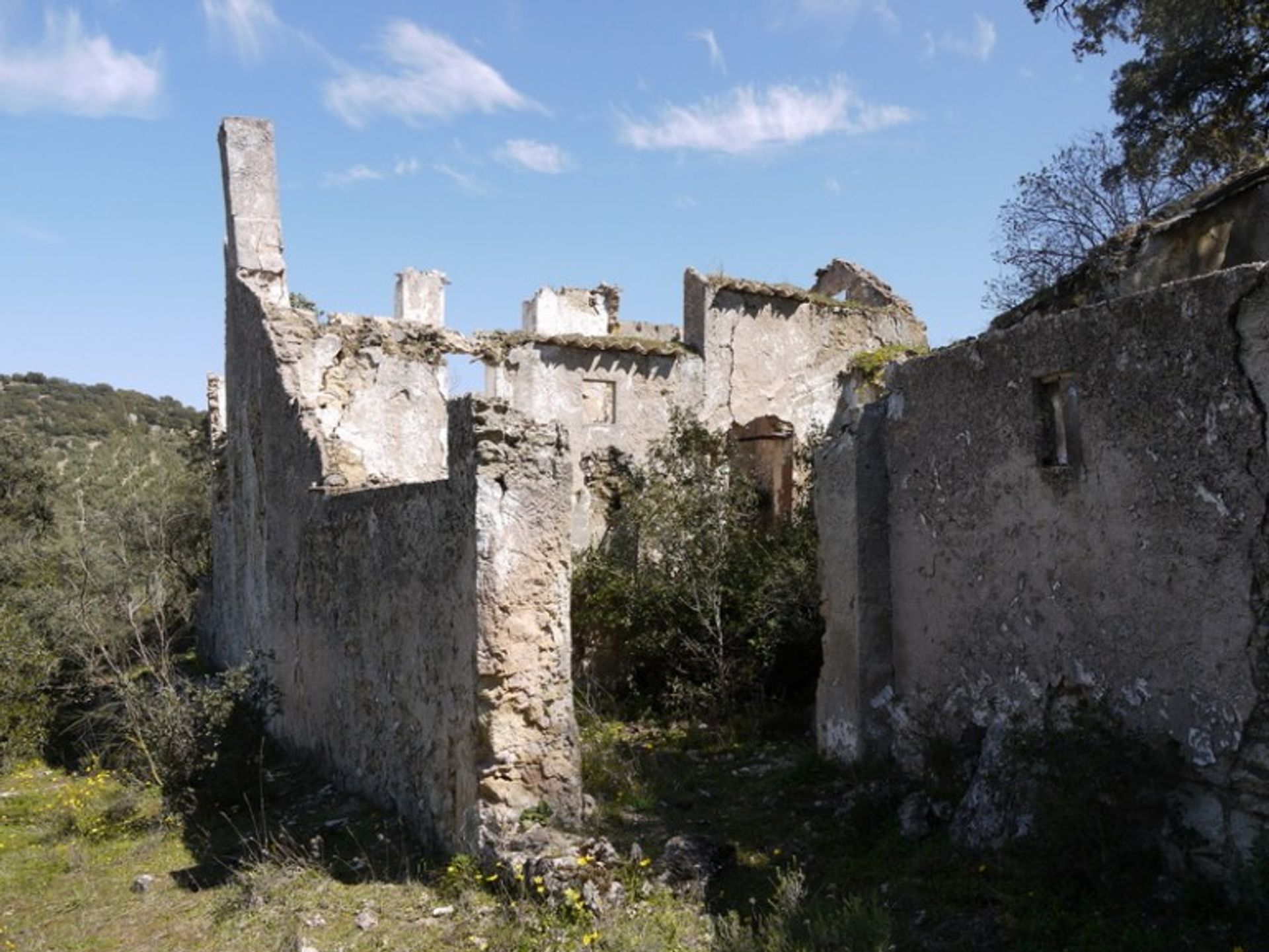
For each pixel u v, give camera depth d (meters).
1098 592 6.48
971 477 7.74
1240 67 15.27
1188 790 5.80
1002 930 5.63
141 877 7.80
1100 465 6.48
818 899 6.07
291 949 6.03
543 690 7.26
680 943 5.71
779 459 18.38
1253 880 5.22
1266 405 5.44
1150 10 15.70
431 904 6.61
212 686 12.48
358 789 9.52
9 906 7.54
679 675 13.08
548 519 7.40
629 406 17.22
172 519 20.70
